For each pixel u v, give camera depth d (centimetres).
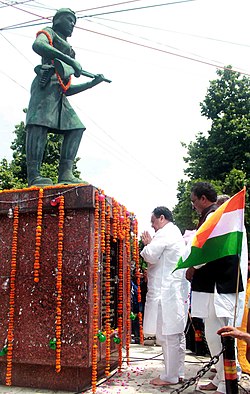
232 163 1563
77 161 1420
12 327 448
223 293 397
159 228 506
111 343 516
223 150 1583
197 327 696
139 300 576
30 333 443
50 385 442
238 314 398
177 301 462
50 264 453
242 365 418
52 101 536
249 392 420
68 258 447
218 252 366
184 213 1466
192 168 1658
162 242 478
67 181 527
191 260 376
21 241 468
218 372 407
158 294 472
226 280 398
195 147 1667
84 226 449
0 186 1321
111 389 441
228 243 360
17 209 472
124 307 577
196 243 374
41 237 461
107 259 486
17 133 1446
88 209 451
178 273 471
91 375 457
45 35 536
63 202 454
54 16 577
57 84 546
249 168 1531
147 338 832
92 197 448
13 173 1403
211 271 411
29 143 528
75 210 454
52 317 441
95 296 441
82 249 445
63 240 452
